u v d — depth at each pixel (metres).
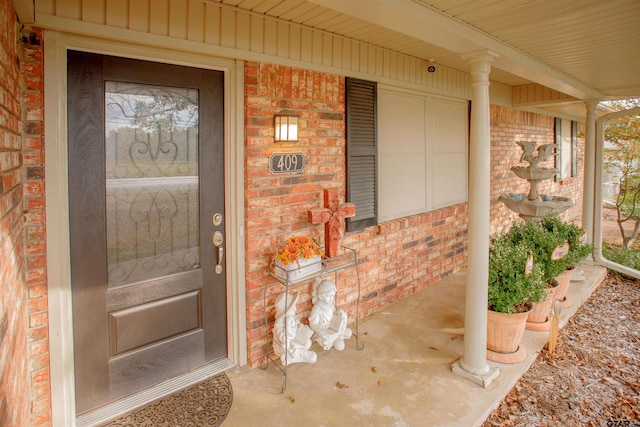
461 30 2.39
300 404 2.49
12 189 1.64
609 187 12.02
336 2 1.90
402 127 4.14
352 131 3.43
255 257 2.84
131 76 2.31
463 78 4.84
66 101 2.10
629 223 9.96
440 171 4.75
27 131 1.96
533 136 6.92
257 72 2.73
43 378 2.09
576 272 4.96
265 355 2.96
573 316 4.05
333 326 3.06
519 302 3.00
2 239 1.38
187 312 2.69
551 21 2.40
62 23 1.97
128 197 2.38
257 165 2.79
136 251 2.44
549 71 3.74
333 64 3.22
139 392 2.51
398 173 4.15
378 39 3.40
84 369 2.29
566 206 4.05
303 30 2.97
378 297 3.92
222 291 2.84
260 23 2.71
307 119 3.07
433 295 4.34
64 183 2.11
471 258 2.76
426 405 2.49
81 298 2.24
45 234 2.05
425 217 4.43
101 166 2.26
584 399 2.69
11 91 1.65
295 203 3.04
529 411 2.56
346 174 3.42
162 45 2.29
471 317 2.78
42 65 1.98
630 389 2.81
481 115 2.68
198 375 2.72
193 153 2.61
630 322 3.91
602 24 2.48
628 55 3.28
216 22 2.49
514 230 3.87
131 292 2.43
